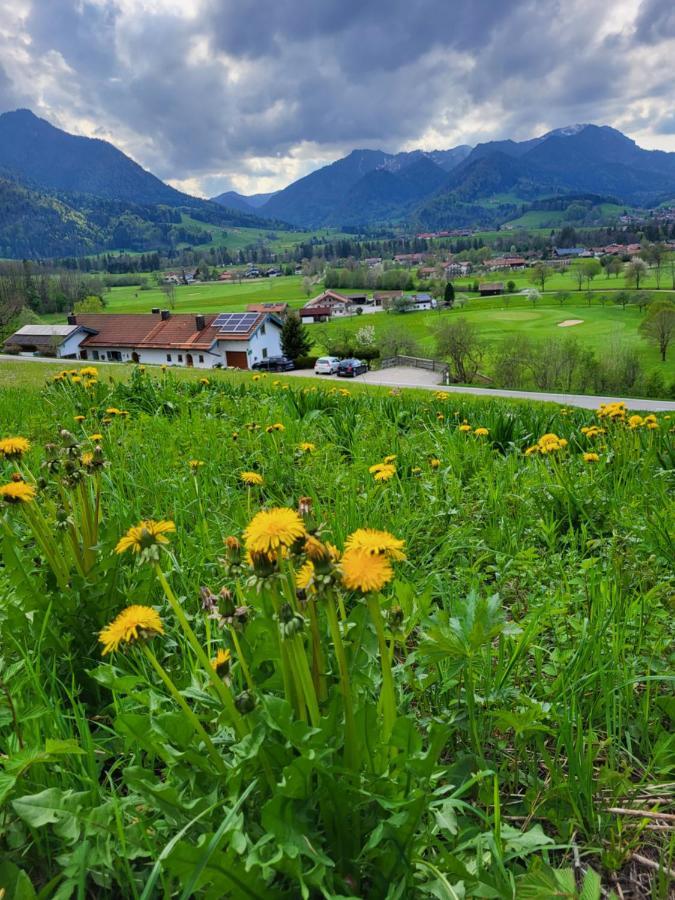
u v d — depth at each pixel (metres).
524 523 4.12
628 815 1.82
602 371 60.50
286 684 1.64
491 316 115.88
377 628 1.53
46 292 142.12
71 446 2.68
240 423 7.84
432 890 1.39
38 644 2.23
